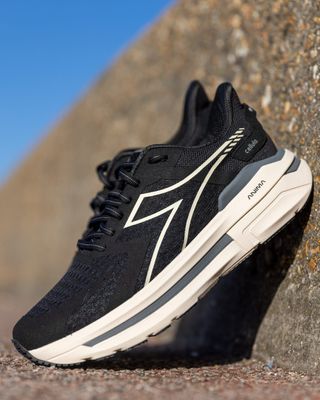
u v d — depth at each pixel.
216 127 0.67
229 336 0.80
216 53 1.14
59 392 0.46
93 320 0.60
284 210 0.64
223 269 0.64
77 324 0.60
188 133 0.75
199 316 0.93
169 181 0.64
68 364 0.60
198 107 0.76
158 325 0.61
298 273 0.66
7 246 2.94
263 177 0.64
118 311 0.61
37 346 0.60
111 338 0.60
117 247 0.62
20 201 2.90
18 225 2.85
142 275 0.62
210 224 0.63
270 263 0.72
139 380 0.54
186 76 1.38
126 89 1.83
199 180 0.64
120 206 0.64
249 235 0.64
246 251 0.64
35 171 2.75
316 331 0.60
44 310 0.61
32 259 2.58
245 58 0.96
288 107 0.76
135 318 0.61
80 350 0.60
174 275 0.62
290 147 0.73
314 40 0.70
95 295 0.61
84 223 2.07
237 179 0.64
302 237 0.66
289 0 0.80
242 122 0.66
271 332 0.69
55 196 2.40
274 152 0.66
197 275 0.63
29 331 0.60
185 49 1.39
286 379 0.57
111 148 1.88
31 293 2.48
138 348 0.88
